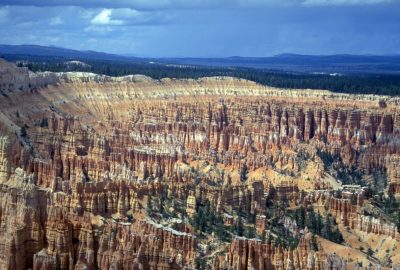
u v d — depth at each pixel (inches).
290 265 5649.6
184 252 5802.2
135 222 6323.8
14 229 5580.7
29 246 5585.6
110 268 5275.6
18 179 6314.0
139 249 5447.8
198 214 6958.7
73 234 5664.4
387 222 7140.8
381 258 6535.4
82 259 5526.6
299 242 6240.2
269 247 5728.3
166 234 5876.0
